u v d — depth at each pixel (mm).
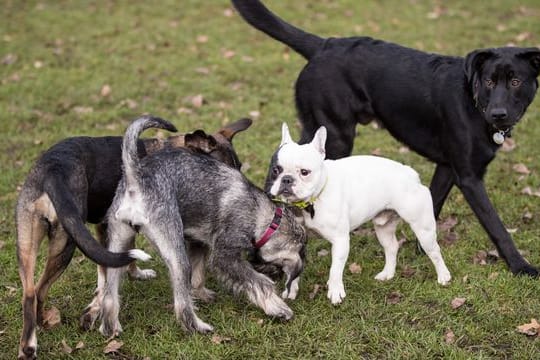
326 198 5094
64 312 5297
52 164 4754
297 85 6648
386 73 6203
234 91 10336
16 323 5059
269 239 5055
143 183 4688
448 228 6582
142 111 9625
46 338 4902
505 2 14781
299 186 4906
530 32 12656
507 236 5797
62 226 4496
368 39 6477
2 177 7613
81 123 9234
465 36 12578
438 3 14781
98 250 4301
